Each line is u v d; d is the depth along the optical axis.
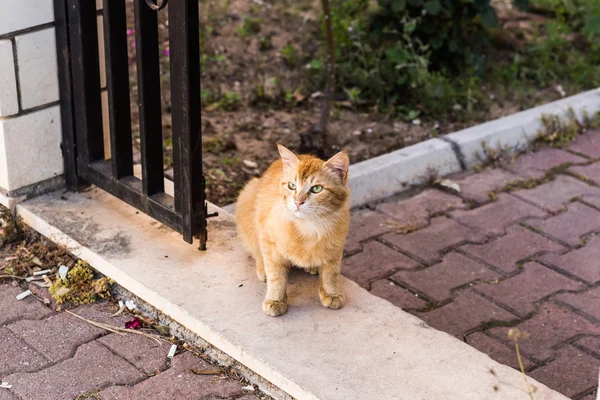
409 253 3.37
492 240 3.45
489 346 3.02
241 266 3.04
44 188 3.29
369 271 3.29
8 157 3.18
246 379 2.81
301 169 2.80
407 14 4.15
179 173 2.96
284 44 4.44
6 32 3.06
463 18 4.12
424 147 3.77
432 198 3.65
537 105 4.15
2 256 3.16
